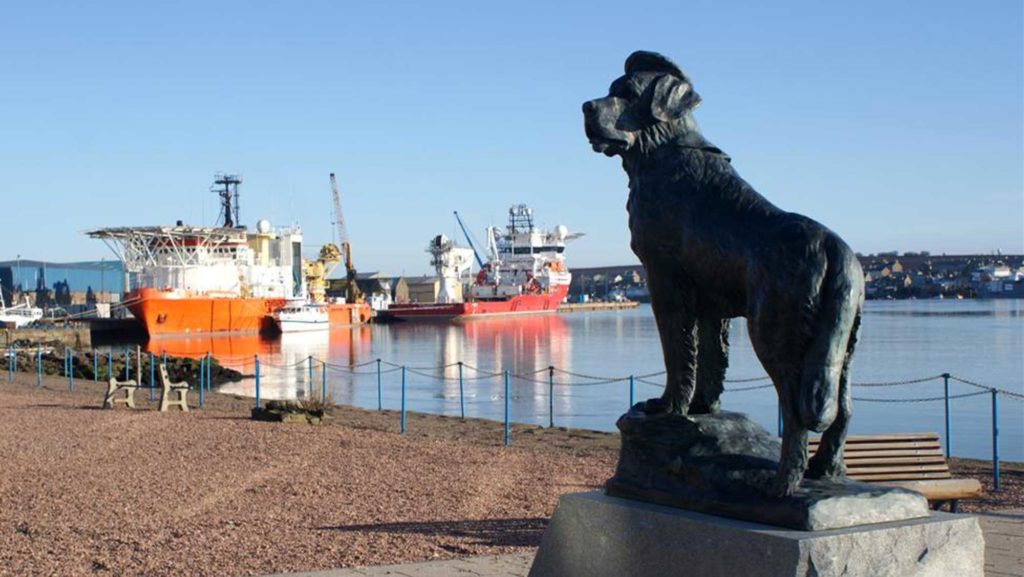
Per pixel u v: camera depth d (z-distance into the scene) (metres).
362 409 27.12
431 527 10.71
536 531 10.46
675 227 5.84
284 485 13.65
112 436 19.09
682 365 6.02
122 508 11.95
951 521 5.26
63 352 55.00
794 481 5.22
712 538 5.34
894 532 5.09
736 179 5.78
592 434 21.33
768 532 5.08
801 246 5.22
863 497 5.21
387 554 9.37
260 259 95.88
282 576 8.52
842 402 5.41
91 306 102.38
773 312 5.28
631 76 6.07
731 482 5.51
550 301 140.62
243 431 20.06
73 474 14.56
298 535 10.34
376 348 73.75
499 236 140.50
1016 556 8.65
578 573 6.23
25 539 10.30
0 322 78.00
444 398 35.34
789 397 5.27
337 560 9.15
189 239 88.12
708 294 5.93
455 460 16.28
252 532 10.52
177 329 81.19
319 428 20.98
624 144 6.00
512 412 30.55
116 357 47.84
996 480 13.22
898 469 10.04
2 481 13.93
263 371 50.75
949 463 15.49
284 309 87.38
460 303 126.56
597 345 76.12
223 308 83.44
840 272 5.16
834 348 5.15
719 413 6.12
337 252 112.69
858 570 4.98
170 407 25.78
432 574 8.51
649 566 5.73
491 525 10.81
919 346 63.72
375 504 12.18
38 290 107.69
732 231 5.56
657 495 5.88
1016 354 56.09
